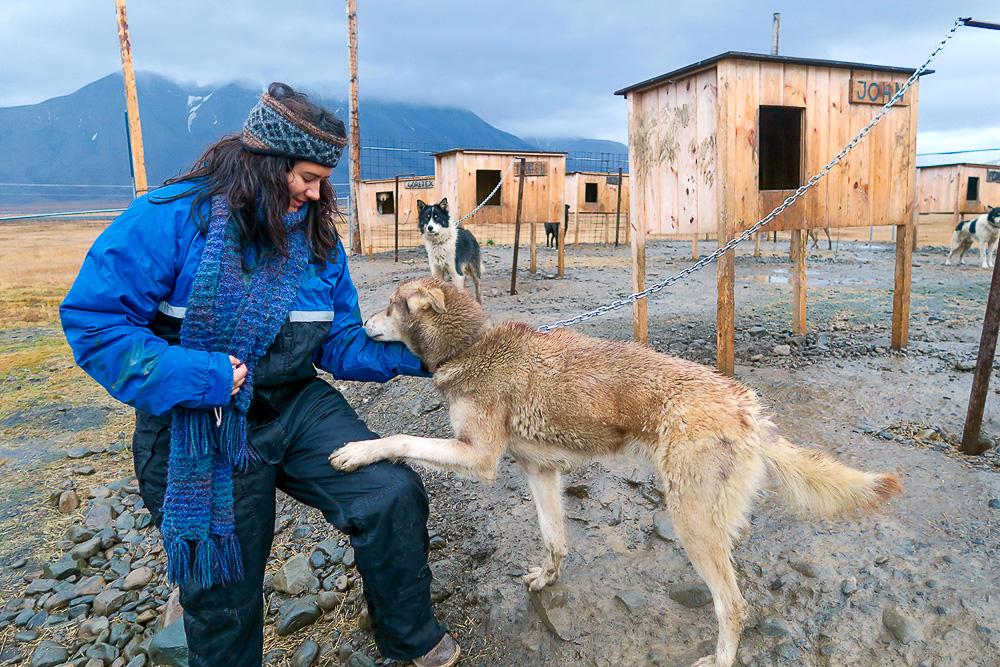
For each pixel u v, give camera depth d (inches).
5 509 187.6
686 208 224.4
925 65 174.9
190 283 86.4
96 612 142.7
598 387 110.3
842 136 220.7
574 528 141.9
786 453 105.1
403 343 124.0
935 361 230.5
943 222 1250.6
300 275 94.5
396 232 624.4
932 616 103.7
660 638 110.5
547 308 367.9
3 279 576.7
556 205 475.2
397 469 101.5
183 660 121.9
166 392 81.5
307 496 103.0
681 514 102.0
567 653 111.1
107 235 82.1
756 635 107.0
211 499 87.8
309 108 89.2
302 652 121.7
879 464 152.3
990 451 157.8
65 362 324.8
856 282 451.5
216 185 88.0
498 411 117.3
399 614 103.0
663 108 230.4
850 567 117.0
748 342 261.0
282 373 94.2
